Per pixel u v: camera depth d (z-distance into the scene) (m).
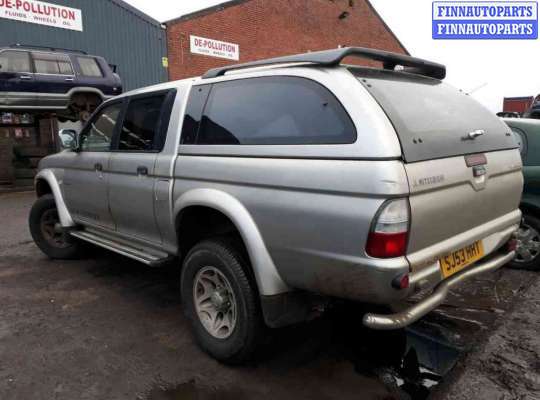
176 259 3.40
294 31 21.66
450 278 2.43
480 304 3.76
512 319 3.47
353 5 25.12
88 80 11.74
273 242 2.46
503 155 2.85
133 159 3.51
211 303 2.96
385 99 2.32
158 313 3.65
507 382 2.67
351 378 2.73
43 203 4.98
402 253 2.08
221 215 2.94
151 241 3.54
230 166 2.70
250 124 2.72
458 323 3.43
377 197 2.04
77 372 2.79
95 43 14.72
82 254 5.14
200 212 3.09
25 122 11.90
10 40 12.89
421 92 2.76
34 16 13.28
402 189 2.03
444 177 2.25
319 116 2.36
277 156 2.47
